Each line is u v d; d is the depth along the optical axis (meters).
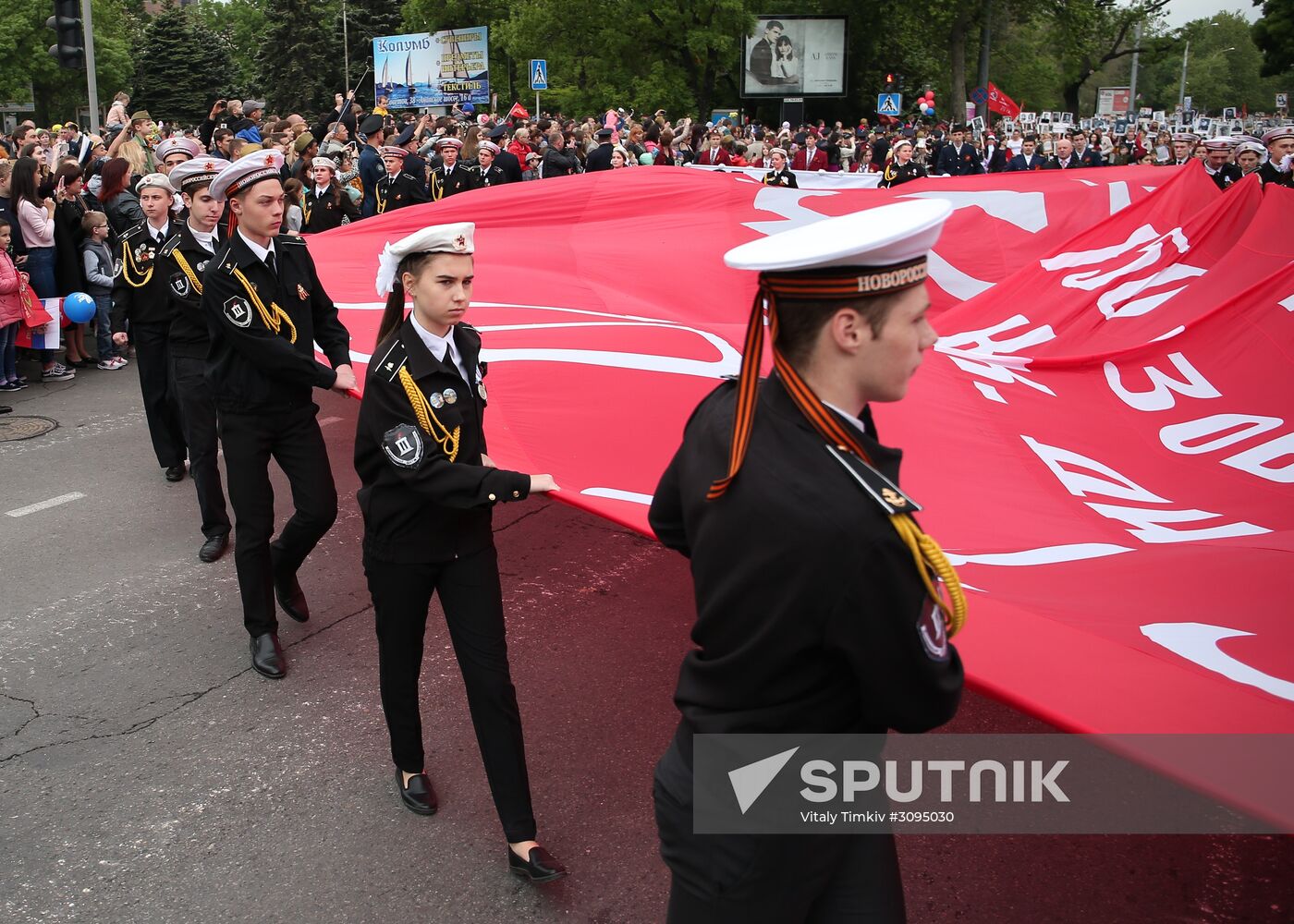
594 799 3.63
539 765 3.82
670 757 1.98
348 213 11.23
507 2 51.31
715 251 7.29
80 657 4.57
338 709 4.18
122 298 6.29
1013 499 3.89
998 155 21.47
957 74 47.03
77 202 9.28
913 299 1.70
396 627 3.27
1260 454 4.48
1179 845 3.41
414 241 2.93
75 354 9.59
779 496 1.67
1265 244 6.32
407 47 44.19
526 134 17.44
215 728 4.05
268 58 54.94
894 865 1.98
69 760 3.84
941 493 3.85
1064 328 6.03
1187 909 3.13
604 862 3.33
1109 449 4.58
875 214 1.74
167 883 3.22
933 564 1.65
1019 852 3.38
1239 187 6.48
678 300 6.64
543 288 6.34
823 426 1.71
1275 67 56.44
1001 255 7.90
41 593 5.16
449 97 43.28
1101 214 7.91
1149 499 4.09
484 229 7.64
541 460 3.93
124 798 3.63
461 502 2.93
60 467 6.96
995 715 4.14
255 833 3.46
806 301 1.71
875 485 1.65
